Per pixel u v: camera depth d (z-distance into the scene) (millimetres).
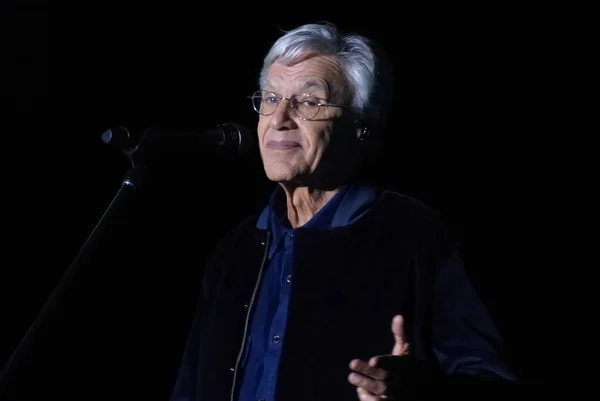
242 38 12758
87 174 12828
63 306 6945
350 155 8500
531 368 10484
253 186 12875
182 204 12906
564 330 10758
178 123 12789
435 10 11984
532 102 11484
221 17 12789
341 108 8297
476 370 7113
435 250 7926
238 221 12906
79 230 12797
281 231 8523
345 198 8461
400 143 11883
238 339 8156
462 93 11820
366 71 8391
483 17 11773
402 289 7852
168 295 12875
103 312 12469
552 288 10977
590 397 10398
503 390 6957
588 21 11266
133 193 7340
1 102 12578
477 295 7562
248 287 8391
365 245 8141
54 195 12750
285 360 7703
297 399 7562
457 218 11562
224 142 7879
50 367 12039
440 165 11781
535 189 11328
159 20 12828
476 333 7348
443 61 11922
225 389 7980
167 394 12758
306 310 7902
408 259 7969
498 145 11570
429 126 11891
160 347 12797
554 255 11078
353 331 7766
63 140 12766
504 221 11383
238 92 12781
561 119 11312
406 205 8406
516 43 11609
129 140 7363
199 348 8734
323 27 8492
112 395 12477
